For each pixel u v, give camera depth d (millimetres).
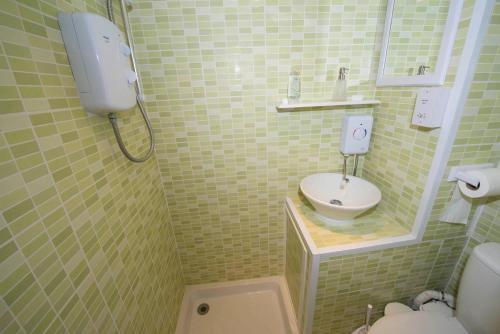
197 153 1263
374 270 1037
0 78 403
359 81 1200
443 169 855
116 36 669
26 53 463
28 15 473
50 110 512
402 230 1065
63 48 565
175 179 1312
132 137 958
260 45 1081
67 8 602
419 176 951
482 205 956
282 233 1521
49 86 514
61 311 487
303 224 1142
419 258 1050
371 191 1163
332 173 1360
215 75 1114
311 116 1245
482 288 787
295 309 1349
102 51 593
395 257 1026
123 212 809
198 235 1475
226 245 1523
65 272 508
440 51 792
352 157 1370
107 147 742
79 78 592
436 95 792
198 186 1341
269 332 1362
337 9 1058
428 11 855
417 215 983
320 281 1012
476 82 730
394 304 1113
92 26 563
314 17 1061
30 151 452
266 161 1320
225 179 1339
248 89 1153
